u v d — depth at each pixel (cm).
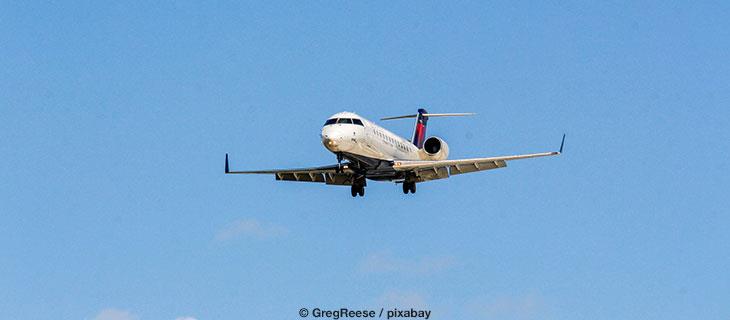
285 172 17875
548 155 16838
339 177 17950
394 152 17950
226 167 17675
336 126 16175
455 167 17650
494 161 17238
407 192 18875
